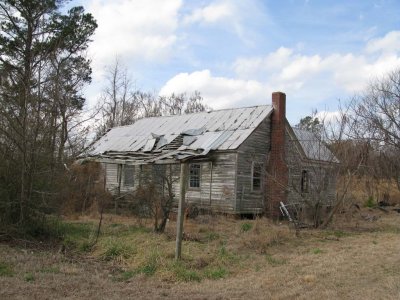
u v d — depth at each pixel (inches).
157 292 329.4
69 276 362.6
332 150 784.9
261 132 951.6
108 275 382.9
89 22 1067.9
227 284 361.1
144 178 716.0
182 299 313.1
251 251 500.7
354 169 829.8
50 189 547.5
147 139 1116.5
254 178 926.4
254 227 623.5
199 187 946.7
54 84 553.9
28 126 515.5
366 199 1243.8
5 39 919.0
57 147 563.2
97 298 303.4
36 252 457.7
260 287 350.6
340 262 442.6
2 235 497.4
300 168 890.7
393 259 458.0
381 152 1389.0
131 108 2171.5
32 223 534.3
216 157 923.4
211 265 427.5
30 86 519.8
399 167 1382.9
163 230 600.4
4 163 509.0
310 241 585.0
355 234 674.2
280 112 964.0
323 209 778.8
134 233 582.6
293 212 853.8
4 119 505.7
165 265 404.2
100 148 1195.3
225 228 671.1
